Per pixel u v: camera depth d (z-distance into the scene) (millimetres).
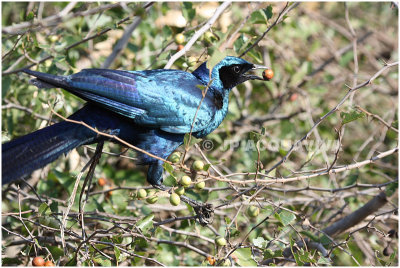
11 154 9141
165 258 10758
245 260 8789
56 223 9680
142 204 11953
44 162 9328
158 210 12539
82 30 13758
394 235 11742
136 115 9867
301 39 17344
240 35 12195
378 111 15617
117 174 13367
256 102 15859
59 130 9555
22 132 13023
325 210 12922
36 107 11766
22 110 12445
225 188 10734
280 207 9148
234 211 12500
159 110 9992
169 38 12172
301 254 8859
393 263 11484
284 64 16188
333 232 11688
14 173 9078
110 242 9102
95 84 9484
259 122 15461
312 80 16672
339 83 16781
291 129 14805
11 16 14211
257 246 8906
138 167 14453
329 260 9562
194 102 10328
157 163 10430
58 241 10125
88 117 9805
